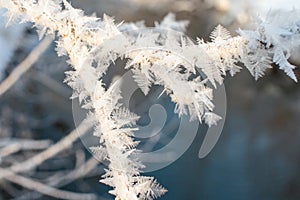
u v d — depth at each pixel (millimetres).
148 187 472
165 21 632
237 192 2670
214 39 481
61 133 1955
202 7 1729
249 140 2701
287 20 475
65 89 1824
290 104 2447
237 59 479
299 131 2559
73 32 487
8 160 1546
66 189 1762
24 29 1451
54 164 1727
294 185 2633
